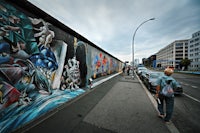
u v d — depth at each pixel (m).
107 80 12.13
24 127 2.66
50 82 3.72
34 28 3.05
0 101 2.25
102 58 10.96
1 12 2.26
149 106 4.35
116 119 3.24
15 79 2.54
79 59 5.92
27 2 2.67
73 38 5.27
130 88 7.91
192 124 3.14
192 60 77.38
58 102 4.13
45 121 2.98
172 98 3.06
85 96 5.59
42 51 3.36
